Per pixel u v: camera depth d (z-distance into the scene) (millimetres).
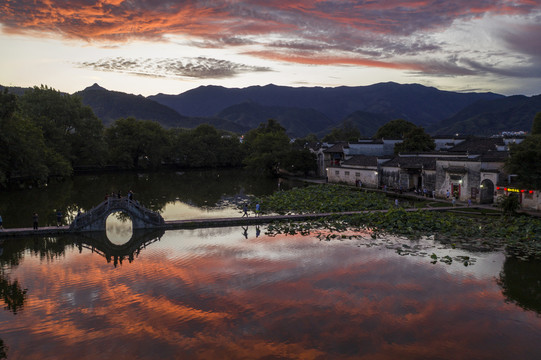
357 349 17078
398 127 115188
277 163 108375
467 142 71625
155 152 128125
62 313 20531
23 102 94250
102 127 111438
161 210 53219
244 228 41375
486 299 22016
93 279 25484
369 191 69125
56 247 33625
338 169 83062
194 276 25938
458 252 31047
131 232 39938
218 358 16438
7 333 18469
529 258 29328
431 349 17062
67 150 96750
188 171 128500
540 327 18922
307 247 32969
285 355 16656
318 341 17703
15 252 32000
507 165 43188
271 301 21859
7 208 52625
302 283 24453
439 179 57938
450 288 23547
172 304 21578
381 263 28297
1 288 23938
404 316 20031
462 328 18844
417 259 29219
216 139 146500
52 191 70812
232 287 23906
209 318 19938
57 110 99438
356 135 167625
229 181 94875
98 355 16672
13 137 59750
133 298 22406
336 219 44812
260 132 160875
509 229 35844
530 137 43812
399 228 39031
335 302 21672
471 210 47031
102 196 65125
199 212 51594
